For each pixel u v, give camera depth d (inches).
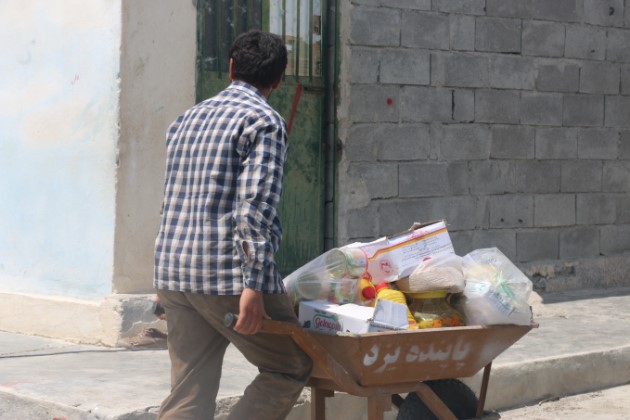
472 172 582.6
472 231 583.5
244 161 253.3
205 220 255.0
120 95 438.9
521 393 420.5
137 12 442.9
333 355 275.7
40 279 474.6
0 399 343.0
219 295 254.1
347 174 533.3
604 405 424.5
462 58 575.2
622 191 657.6
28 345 440.5
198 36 474.9
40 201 474.3
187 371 269.6
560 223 625.9
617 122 652.1
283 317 265.1
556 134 620.7
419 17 556.1
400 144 552.4
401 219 553.9
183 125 266.4
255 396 267.4
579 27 629.0
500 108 593.3
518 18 598.5
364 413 371.9
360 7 534.3
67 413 322.0
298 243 526.3
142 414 317.7
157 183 454.3
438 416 294.7
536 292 594.9
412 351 277.3
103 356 412.5
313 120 530.9
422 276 292.0
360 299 294.8
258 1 504.4
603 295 615.8
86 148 453.1
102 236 446.6
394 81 548.4
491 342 294.4
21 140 483.2
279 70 272.1
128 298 437.4
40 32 474.3
